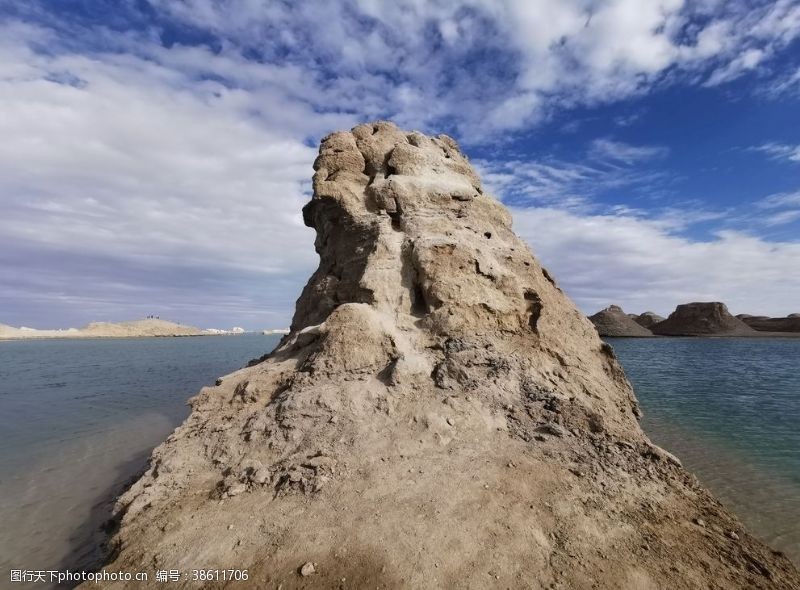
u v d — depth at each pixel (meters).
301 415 10.09
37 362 50.31
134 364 46.34
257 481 8.40
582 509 7.52
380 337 12.41
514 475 8.42
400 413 10.27
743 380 34.72
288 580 6.05
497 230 17.16
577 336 15.03
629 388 14.79
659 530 7.25
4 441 16.42
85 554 8.59
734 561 6.66
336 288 15.62
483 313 13.69
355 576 6.02
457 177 18.22
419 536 6.70
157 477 9.05
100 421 19.39
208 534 7.13
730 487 12.06
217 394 11.98
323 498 7.76
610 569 6.16
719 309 108.94
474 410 10.45
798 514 10.27
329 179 17.05
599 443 10.01
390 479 8.22
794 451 15.38
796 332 106.44
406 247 14.84
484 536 6.71
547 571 6.06
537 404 11.12
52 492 11.65
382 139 18.53
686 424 19.47
